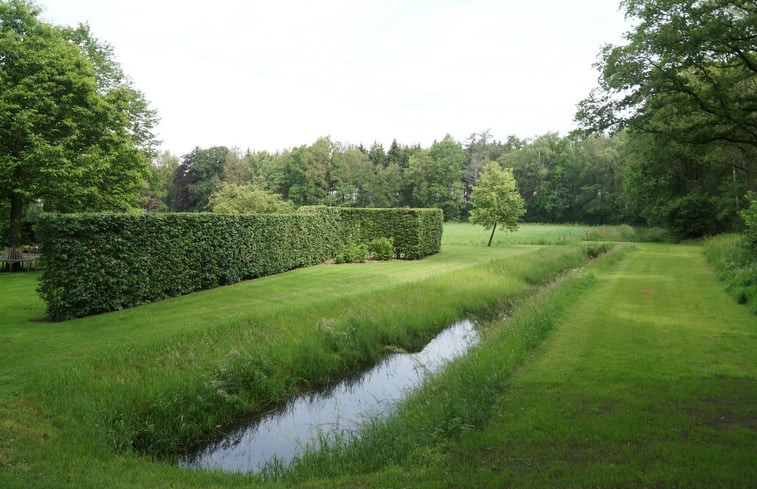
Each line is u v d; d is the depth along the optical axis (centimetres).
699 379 691
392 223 2770
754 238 1631
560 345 912
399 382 991
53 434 604
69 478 498
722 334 957
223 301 1341
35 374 732
